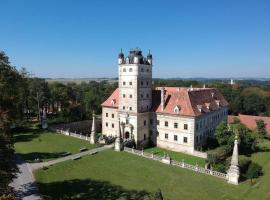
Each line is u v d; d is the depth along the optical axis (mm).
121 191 50250
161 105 84312
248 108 143250
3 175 37094
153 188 52031
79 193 48906
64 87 132500
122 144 75625
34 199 44344
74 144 80062
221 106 100000
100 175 57531
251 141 74125
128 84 82938
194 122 76875
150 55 85188
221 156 65812
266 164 65562
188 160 71750
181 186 53344
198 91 90625
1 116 41312
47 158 66125
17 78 67438
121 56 84125
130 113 83062
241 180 56906
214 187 53219
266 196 48125
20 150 72688
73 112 115062
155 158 68938
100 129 114375
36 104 113062
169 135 82500
